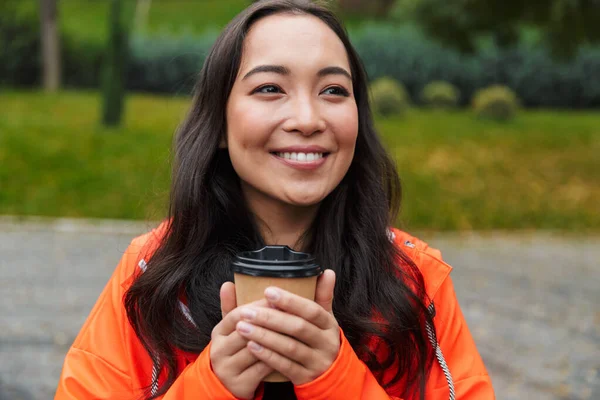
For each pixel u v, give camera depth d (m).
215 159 1.75
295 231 1.77
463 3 11.37
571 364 4.68
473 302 6.16
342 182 1.79
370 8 26.11
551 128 15.87
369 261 1.74
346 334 1.67
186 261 1.71
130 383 1.66
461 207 10.35
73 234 8.63
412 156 12.23
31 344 4.81
